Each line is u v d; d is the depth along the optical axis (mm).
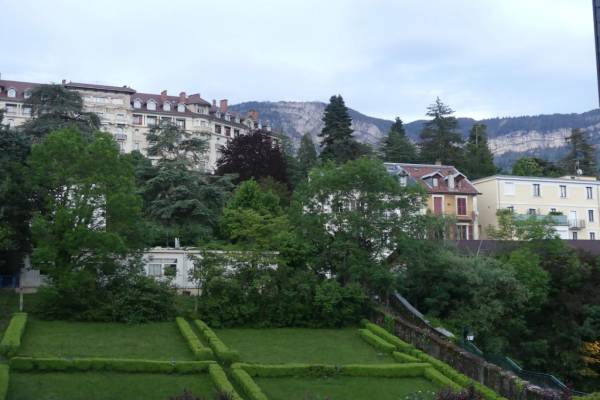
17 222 42469
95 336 36531
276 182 71688
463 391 24391
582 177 84938
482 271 43750
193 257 44250
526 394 31281
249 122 135125
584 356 44688
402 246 44344
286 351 37875
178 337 37969
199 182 59656
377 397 31062
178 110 119188
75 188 40750
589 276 48625
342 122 89000
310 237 46094
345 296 44062
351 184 45938
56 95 60688
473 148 106625
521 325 44750
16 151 44656
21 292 39625
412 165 77500
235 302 43094
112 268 41188
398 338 40625
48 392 27344
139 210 41969
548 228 51094
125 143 111062
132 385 29391
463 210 74375
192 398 21844
